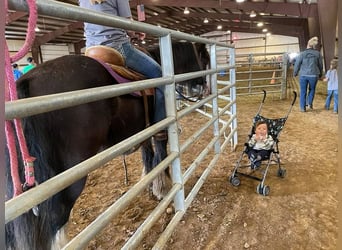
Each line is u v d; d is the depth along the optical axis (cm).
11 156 74
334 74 527
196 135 200
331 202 214
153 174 138
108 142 149
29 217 97
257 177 263
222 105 654
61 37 1630
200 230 186
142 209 214
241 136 404
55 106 78
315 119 484
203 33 2469
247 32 2127
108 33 157
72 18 86
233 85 333
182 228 189
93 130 128
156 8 1452
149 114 178
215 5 1173
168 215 204
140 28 124
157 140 203
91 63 131
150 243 175
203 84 320
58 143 115
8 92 68
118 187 256
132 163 319
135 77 155
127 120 157
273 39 2188
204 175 221
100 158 99
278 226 187
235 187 245
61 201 119
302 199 220
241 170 282
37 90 109
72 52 1872
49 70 117
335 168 277
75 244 86
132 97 158
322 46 1049
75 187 122
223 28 2208
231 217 200
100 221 99
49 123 110
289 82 891
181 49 270
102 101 131
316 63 528
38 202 72
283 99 701
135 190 121
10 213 63
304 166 285
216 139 253
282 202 217
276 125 251
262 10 1132
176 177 171
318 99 689
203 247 170
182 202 174
